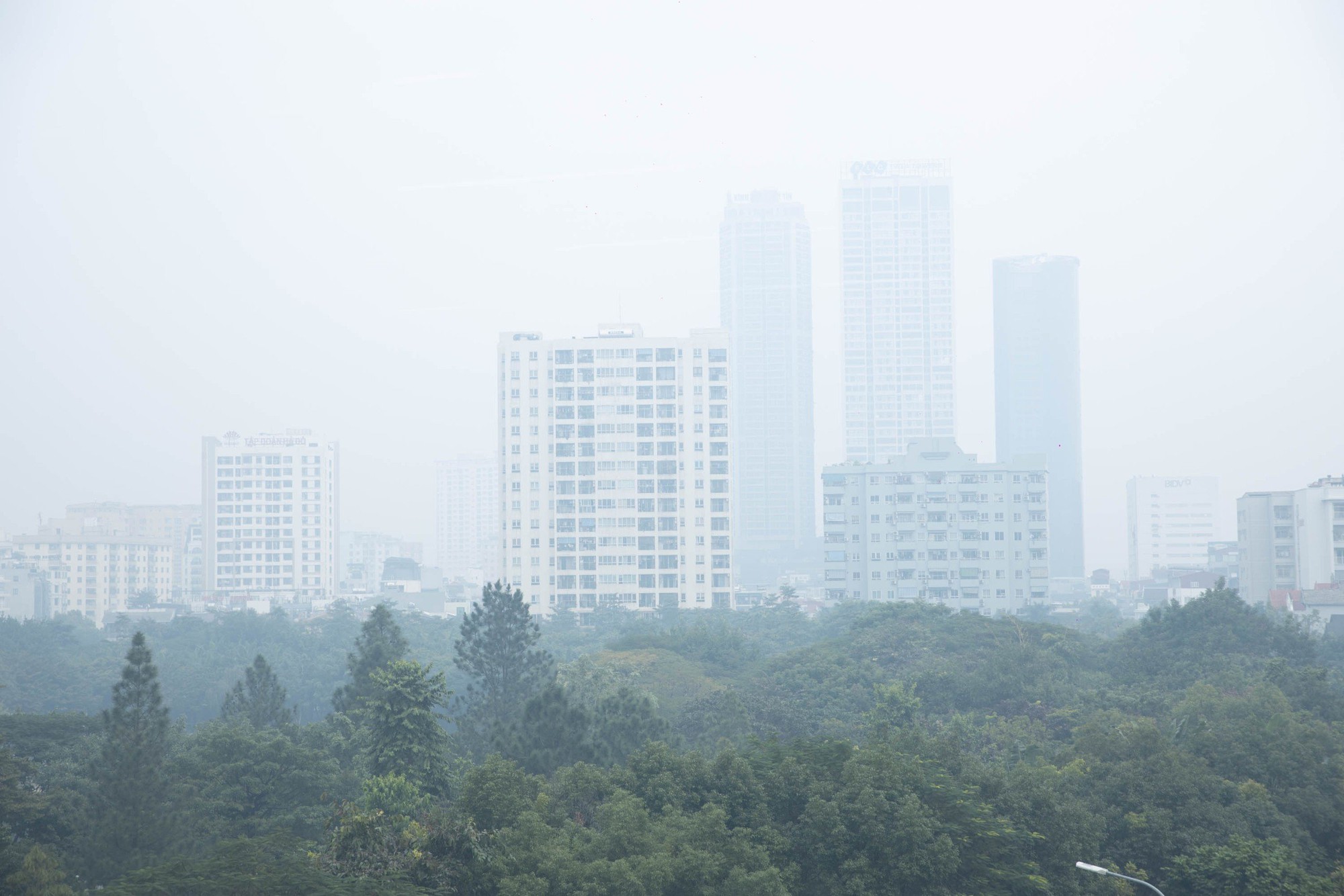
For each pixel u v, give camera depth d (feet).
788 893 142.72
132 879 127.95
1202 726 217.15
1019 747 225.76
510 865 139.44
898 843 152.05
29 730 215.10
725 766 164.45
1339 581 541.34
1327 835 190.80
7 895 135.85
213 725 232.94
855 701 292.81
